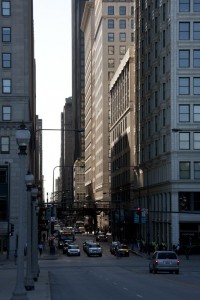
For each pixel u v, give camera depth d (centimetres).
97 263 7675
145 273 5756
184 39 9619
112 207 16600
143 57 12075
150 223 11238
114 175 17612
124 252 8981
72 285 4231
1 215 9506
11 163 9588
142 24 12169
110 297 3272
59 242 12381
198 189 9425
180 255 9269
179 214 9450
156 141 10781
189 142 9512
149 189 11362
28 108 9956
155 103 10856
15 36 9881
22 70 9838
